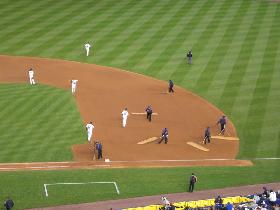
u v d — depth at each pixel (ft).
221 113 571.28
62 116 541.75
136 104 583.99
